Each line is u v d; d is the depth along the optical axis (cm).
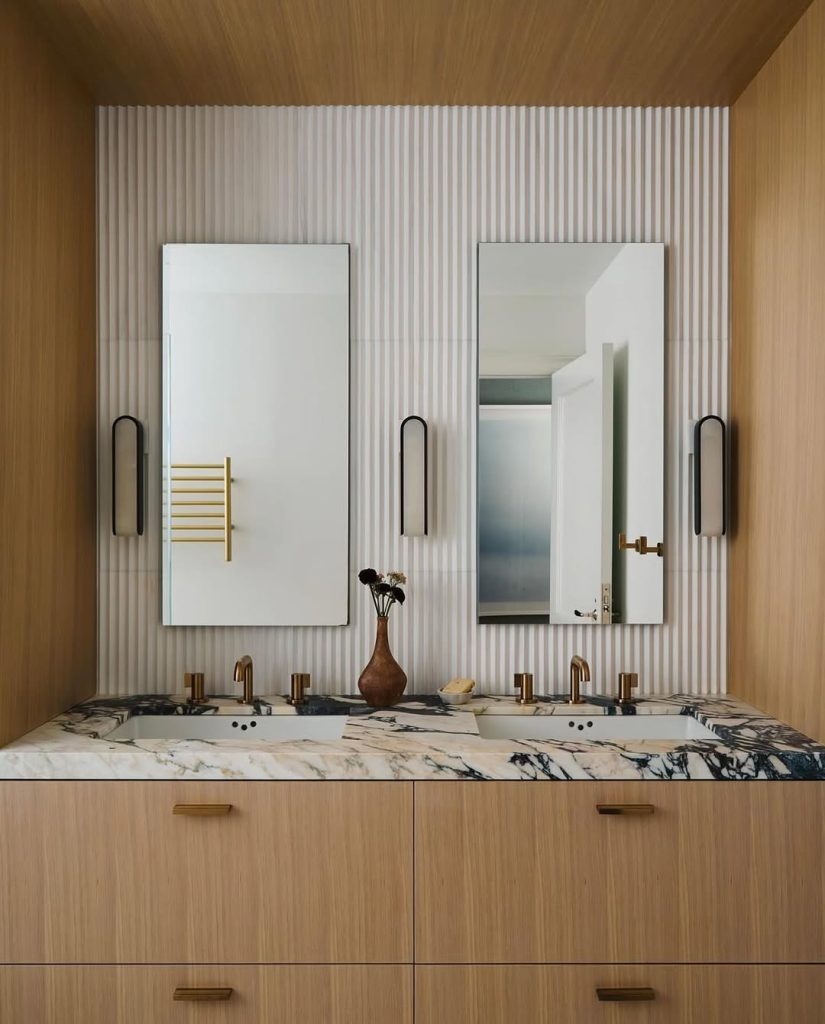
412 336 230
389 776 175
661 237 230
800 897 176
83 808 175
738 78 213
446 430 229
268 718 217
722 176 229
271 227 229
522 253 229
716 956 176
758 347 211
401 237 229
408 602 230
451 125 229
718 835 176
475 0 179
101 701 221
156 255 228
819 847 176
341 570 229
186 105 228
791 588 193
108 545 229
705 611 229
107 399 228
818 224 179
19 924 176
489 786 175
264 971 176
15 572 182
